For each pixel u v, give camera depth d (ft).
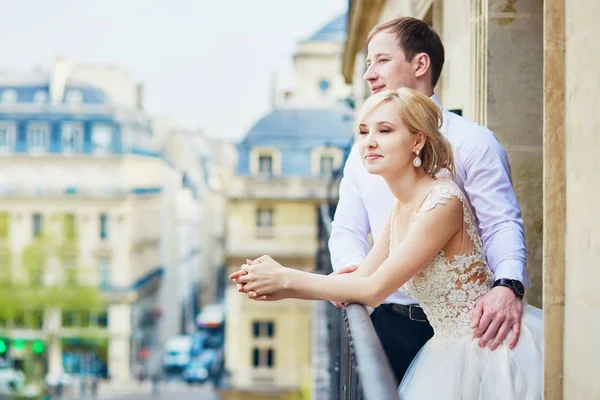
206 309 233.76
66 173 179.32
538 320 9.36
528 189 13.24
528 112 13.19
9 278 143.64
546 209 7.82
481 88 13.41
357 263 10.80
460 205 8.96
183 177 251.39
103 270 175.01
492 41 13.19
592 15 7.07
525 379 9.00
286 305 123.95
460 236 9.07
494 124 13.23
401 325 10.87
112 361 169.07
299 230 127.54
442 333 9.51
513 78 13.19
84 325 155.94
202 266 299.99
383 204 11.26
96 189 177.58
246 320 124.36
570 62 7.55
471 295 9.30
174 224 227.20
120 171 178.09
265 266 9.11
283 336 123.95
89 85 184.55
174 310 226.38
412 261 8.85
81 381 156.56
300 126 128.98
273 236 127.54
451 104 16.28
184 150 273.13
